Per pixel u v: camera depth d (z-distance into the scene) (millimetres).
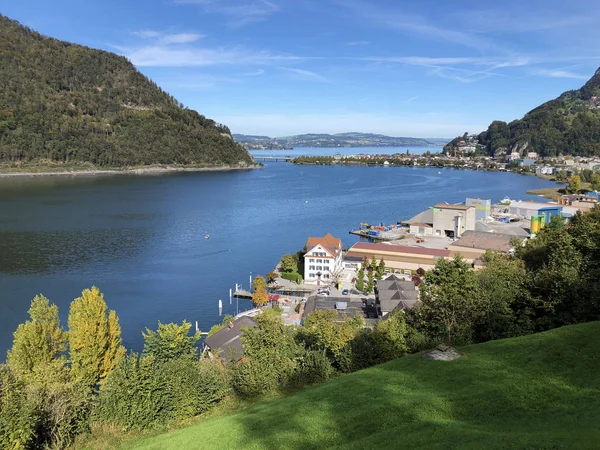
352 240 176875
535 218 161875
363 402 32469
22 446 29609
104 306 59656
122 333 89125
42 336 54531
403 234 180750
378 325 55219
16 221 184500
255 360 44219
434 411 29422
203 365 44938
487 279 54469
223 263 138750
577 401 27906
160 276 124312
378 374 37750
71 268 127062
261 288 108062
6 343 80625
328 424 30078
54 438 32875
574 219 99125
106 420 35531
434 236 176500
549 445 21531
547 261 67312
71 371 52469
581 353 34500
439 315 50562
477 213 196250
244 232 182625
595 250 60125
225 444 29766
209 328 92250
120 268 129000
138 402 35656
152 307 102750
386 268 133375
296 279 124688
